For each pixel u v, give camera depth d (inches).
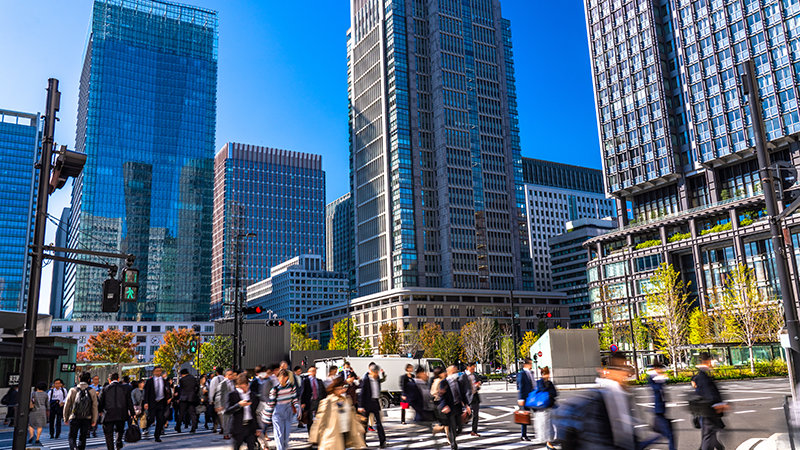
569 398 235.9
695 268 3289.9
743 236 3038.9
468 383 548.1
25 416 426.3
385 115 5930.1
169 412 802.2
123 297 533.6
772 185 466.6
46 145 486.0
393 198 5718.5
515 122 6437.0
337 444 370.3
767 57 3051.2
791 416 357.1
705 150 3304.6
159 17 7244.1
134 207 6619.1
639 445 238.8
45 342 1401.3
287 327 1831.9
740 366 1962.4
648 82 3661.4
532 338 4256.9
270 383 551.8
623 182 3769.7
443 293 5260.8
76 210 6875.0
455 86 6067.9
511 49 6717.5
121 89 6796.3
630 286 3636.8
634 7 3804.1
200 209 6978.4
